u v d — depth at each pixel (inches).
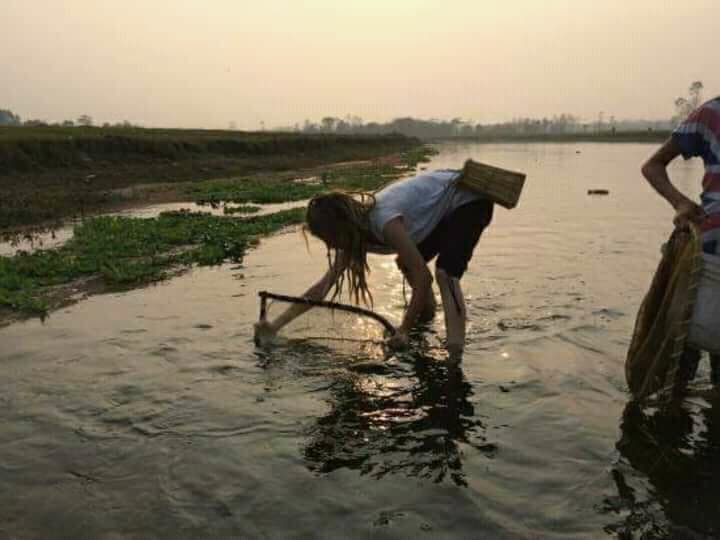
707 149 140.1
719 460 125.0
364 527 104.5
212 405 150.9
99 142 1039.0
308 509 109.7
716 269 136.6
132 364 177.3
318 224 179.0
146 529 104.6
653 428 138.0
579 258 324.2
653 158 149.0
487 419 143.2
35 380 166.7
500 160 1822.1
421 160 1637.6
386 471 122.0
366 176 989.8
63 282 287.6
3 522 106.4
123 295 258.1
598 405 149.6
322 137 2174.0
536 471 121.4
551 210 554.6
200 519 107.1
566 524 105.0
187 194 738.2
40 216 543.2
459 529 103.9
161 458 127.1
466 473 121.1
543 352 183.5
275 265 315.3
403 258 177.0
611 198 673.6
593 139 5182.1
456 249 180.9
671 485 116.4
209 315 223.9
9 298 247.1
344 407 149.6
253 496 113.7
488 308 226.7
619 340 193.3
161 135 1389.0
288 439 134.6
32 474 121.6
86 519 107.3
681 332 140.3
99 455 128.5
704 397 152.6
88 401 153.7
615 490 114.8
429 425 140.6
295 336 192.2
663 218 495.2
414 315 181.9
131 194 719.1
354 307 189.5
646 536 101.8
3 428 140.2
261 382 164.2
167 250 365.1
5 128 1385.3
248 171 1162.0
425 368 172.2
